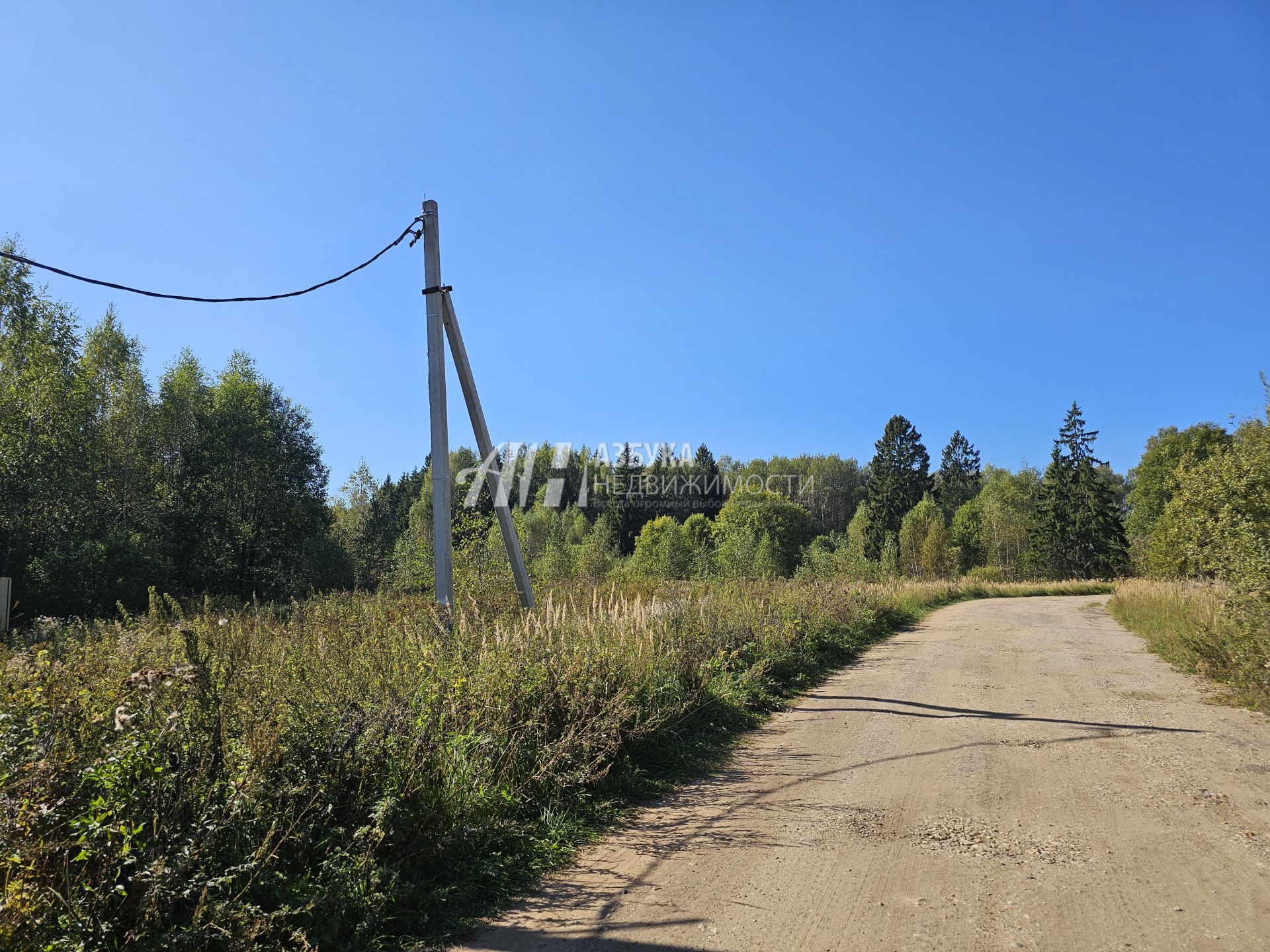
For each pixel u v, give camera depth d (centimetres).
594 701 682
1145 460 5984
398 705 502
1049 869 439
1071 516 6412
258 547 3825
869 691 1080
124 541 2770
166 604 1291
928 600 3103
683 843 501
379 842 401
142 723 373
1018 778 629
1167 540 4050
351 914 371
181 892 321
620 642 841
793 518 6412
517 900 417
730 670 1075
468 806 473
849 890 416
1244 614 986
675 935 369
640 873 451
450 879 430
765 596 1608
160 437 3700
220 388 4053
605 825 540
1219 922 370
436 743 476
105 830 312
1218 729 799
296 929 340
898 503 7669
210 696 411
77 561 2602
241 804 371
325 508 4462
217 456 3819
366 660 595
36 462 2773
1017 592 4381
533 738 601
